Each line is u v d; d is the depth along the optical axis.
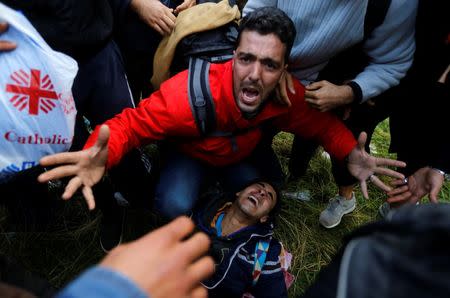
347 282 0.49
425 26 1.32
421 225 0.44
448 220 0.42
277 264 1.54
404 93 1.58
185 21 1.42
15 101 0.92
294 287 1.86
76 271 1.69
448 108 1.39
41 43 0.94
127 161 1.56
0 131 0.92
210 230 1.57
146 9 1.48
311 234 2.11
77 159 1.04
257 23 1.20
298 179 2.38
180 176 1.64
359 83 1.41
